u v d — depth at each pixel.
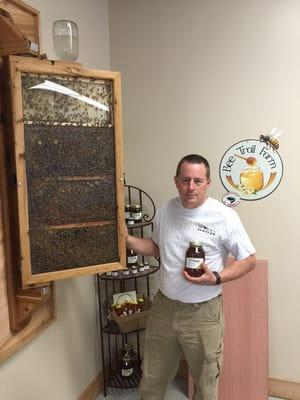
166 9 2.35
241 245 1.77
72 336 2.20
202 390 1.84
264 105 2.24
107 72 1.45
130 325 2.36
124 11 2.44
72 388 2.20
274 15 2.16
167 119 2.43
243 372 2.31
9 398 1.67
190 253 1.71
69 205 1.47
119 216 1.55
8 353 1.60
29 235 1.40
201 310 1.78
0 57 1.39
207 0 2.26
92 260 1.53
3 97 1.42
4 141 1.45
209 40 2.29
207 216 1.77
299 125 2.19
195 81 2.35
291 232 2.28
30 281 1.41
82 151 1.47
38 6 1.79
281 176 2.25
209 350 1.79
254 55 2.22
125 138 2.54
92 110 1.46
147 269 2.43
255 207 2.33
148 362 1.95
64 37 1.51
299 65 2.15
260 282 2.28
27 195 1.38
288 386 2.38
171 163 2.46
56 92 1.39
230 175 2.35
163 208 1.91
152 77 2.43
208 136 2.36
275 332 2.37
